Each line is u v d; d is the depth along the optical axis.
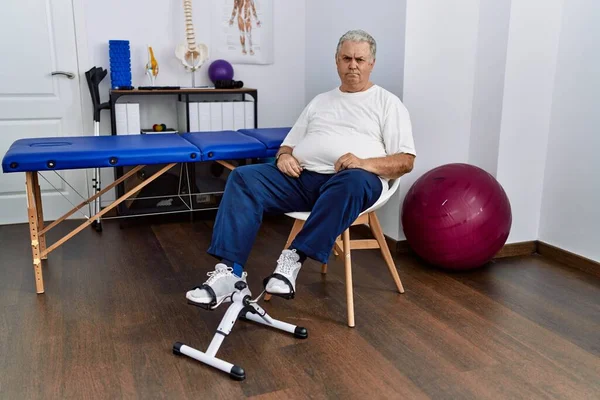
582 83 2.70
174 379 1.73
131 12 3.55
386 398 1.64
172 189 3.57
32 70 3.40
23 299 2.31
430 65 2.83
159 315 2.18
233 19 3.80
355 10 3.24
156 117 3.76
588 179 2.72
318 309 2.26
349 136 2.28
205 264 2.78
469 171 2.62
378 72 3.02
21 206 3.52
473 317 2.20
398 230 2.97
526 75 2.77
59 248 3.00
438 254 2.59
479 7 2.85
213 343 1.82
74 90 3.52
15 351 1.88
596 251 2.71
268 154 2.58
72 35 3.45
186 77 3.78
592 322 2.17
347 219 1.96
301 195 2.27
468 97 2.95
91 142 2.48
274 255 2.94
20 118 3.44
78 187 3.64
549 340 2.01
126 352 1.89
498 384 1.72
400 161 2.18
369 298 2.37
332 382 1.72
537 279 2.64
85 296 2.36
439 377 1.75
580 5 2.67
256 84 3.97
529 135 2.87
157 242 3.14
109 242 3.12
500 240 2.60
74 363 1.81
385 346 1.95
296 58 4.05
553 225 2.95
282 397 1.64
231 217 2.04
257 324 2.12
